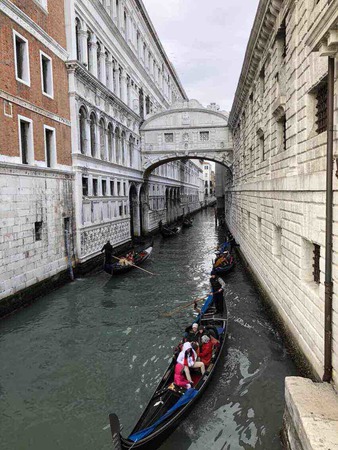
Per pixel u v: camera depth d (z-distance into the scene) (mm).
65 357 9164
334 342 6016
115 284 15641
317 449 4312
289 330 9086
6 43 11484
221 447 6078
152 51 33500
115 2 22719
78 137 16609
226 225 38156
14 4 11961
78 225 16594
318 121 7422
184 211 55375
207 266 19516
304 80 7648
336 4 4648
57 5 15156
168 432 5859
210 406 7078
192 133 27797
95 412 7023
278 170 10445
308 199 7438
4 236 11320
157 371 8484
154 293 14398
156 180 34750
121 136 23641
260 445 6082
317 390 5625
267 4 9953
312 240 7191
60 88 15273
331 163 5973
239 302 13125
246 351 9250
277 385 7730
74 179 16391
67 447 6152
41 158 13641
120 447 5051
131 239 25516
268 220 11969
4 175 11344
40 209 13484
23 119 12438
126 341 10055
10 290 11633
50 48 14438
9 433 6480
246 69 15383
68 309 12508
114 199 21906
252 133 16156
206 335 8352
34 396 7539
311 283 7809
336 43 5297
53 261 14461
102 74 20297
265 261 12625
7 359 9055
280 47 10195
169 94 43156
